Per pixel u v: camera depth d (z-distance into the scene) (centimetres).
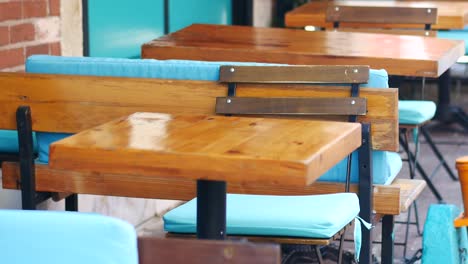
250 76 316
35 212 161
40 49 452
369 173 312
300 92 315
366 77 310
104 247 159
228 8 763
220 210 239
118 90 325
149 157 212
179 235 289
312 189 320
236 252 160
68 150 218
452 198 568
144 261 163
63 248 160
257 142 220
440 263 362
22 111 326
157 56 444
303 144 217
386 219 355
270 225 275
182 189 321
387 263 358
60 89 328
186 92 321
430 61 407
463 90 888
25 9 436
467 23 594
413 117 493
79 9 488
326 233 273
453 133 749
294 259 379
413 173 502
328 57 419
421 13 525
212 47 439
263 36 482
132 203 469
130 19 597
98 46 557
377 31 539
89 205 432
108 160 215
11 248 161
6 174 337
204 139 223
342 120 313
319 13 570
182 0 675
